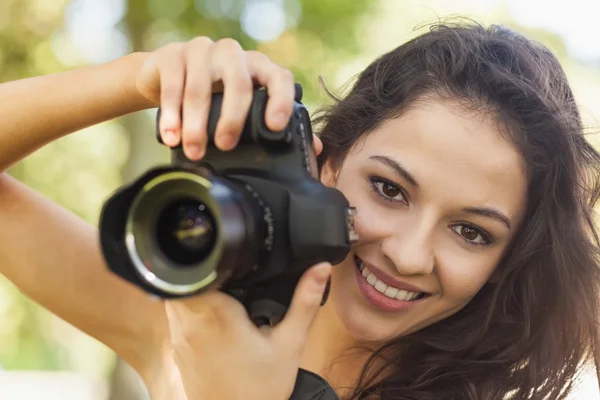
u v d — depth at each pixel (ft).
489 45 5.35
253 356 4.05
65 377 31.71
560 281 5.73
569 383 6.00
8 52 17.65
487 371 5.75
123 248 3.58
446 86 5.05
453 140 4.89
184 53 4.22
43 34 17.65
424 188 4.89
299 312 4.11
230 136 4.04
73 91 4.74
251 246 3.71
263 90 4.15
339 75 15.40
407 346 5.75
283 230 4.01
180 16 14.44
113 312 5.59
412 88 5.11
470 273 5.13
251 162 4.14
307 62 15.34
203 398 4.14
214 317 4.01
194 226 3.57
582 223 5.79
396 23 16.31
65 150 20.77
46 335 26.48
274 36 15.21
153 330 5.53
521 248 5.45
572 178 5.55
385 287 5.11
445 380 5.74
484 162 4.93
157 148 16.22
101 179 21.09
